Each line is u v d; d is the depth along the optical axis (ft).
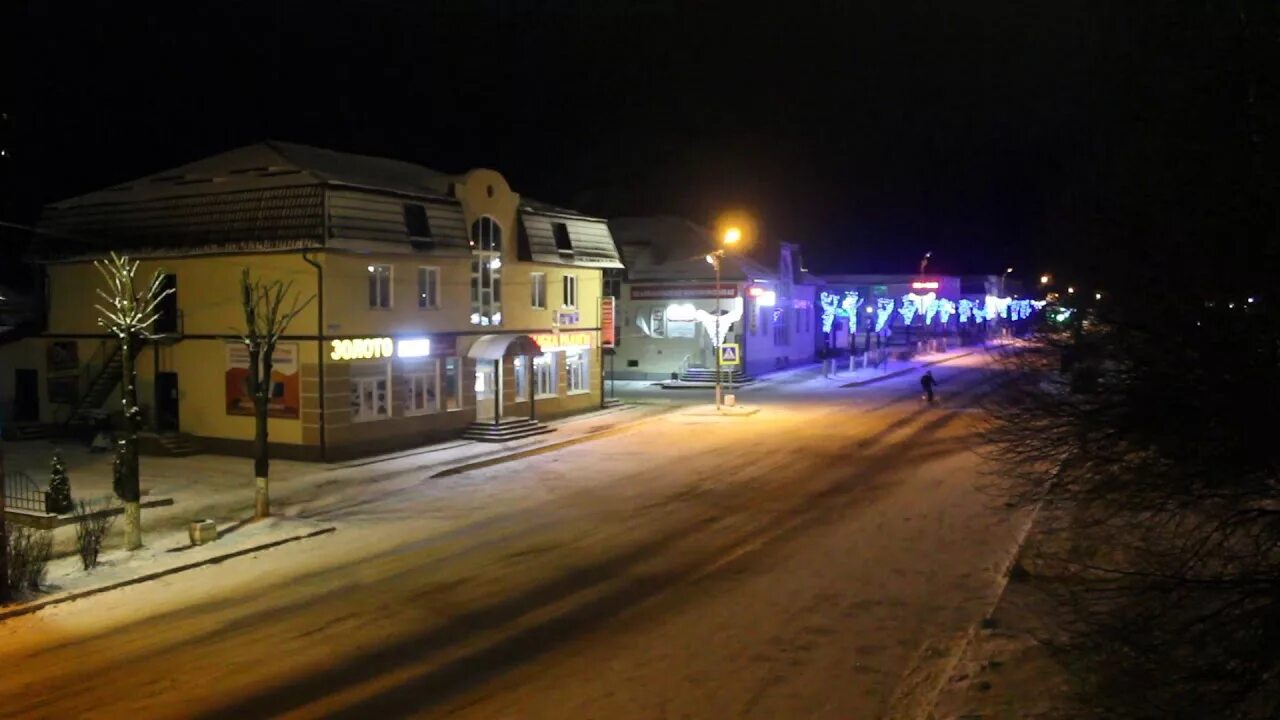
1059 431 28.37
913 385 168.96
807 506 72.23
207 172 104.22
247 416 97.81
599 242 136.15
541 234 123.54
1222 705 24.26
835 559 55.98
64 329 110.63
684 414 132.26
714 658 39.83
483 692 36.65
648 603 48.32
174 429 102.99
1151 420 24.98
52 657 42.45
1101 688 28.99
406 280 103.30
